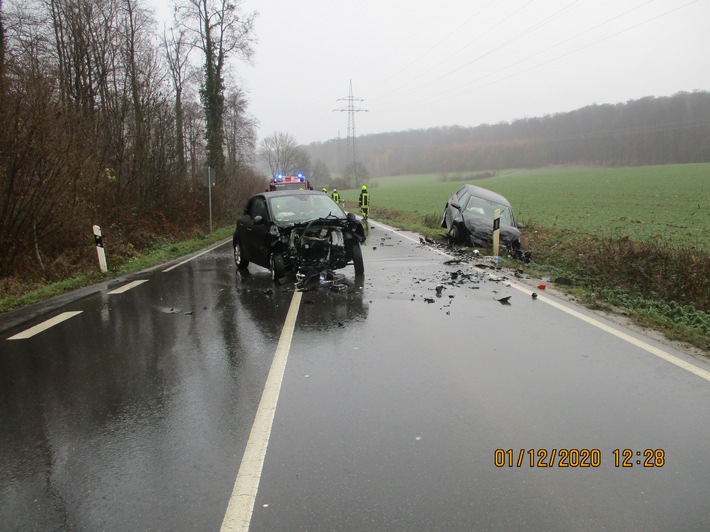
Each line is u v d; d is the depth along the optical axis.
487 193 15.81
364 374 4.82
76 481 3.20
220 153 31.34
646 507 2.82
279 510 2.85
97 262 13.22
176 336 6.38
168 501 2.96
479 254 12.51
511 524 2.70
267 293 8.85
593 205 35.00
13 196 11.05
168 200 21.77
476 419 3.85
